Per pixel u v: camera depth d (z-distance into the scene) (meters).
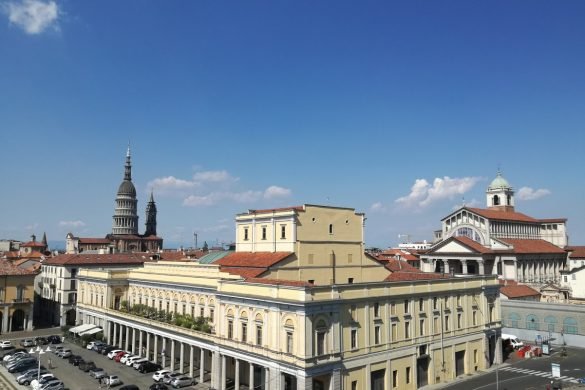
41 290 131.75
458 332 71.69
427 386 65.00
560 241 157.62
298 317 51.84
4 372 73.50
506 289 107.56
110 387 64.50
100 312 94.31
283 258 69.56
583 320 91.12
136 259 133.75
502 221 142.62
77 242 193.25
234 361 67.75
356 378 56.38
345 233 79.62
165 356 78.06
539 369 74.25
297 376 51.09
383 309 60.91
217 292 63.94
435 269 139.00
